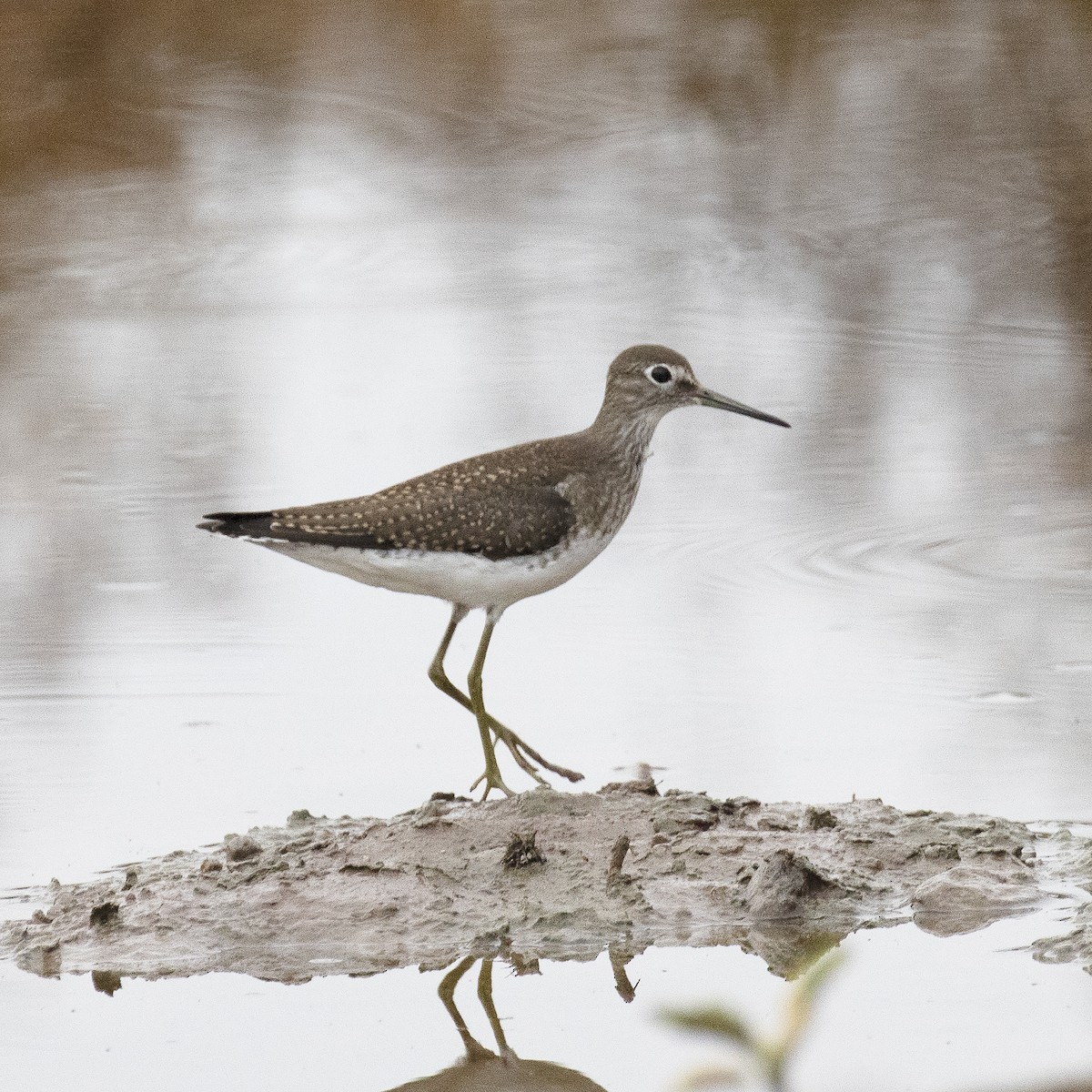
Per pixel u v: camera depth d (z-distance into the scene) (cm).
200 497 1612
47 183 2564
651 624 1322
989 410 1838
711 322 2139
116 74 2838
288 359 2017
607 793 998
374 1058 753
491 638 1307
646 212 2473
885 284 2219
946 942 843
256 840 962
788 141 2678
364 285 2234
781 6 3161
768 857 897
